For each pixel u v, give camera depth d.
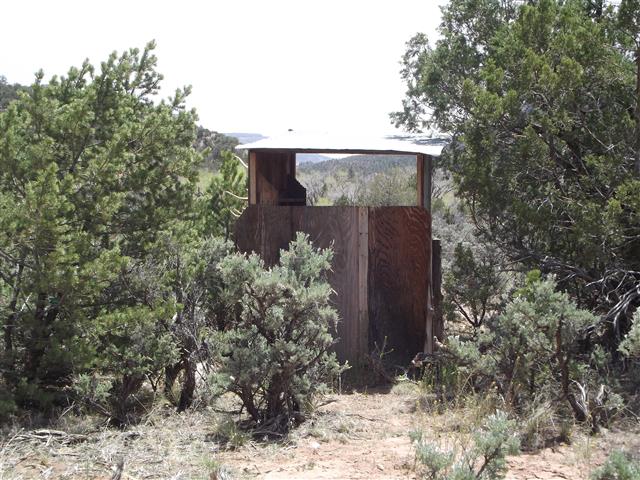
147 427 6.48
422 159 9.33
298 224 8.70
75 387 6.76
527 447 5.88
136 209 7.67
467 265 9.41
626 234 8.07
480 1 12.52
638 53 8.38
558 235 8.63
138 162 7.58
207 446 5.96
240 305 7.31
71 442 6.08
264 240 8.72
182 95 8.14
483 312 9.34
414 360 8.15
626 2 8.21
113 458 5.64
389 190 18.28
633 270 8.20
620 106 8.66
